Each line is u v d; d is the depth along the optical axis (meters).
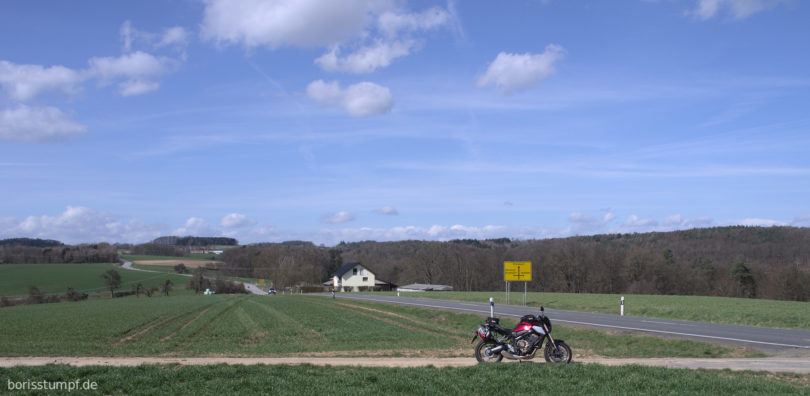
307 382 9.91
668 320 28.73
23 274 98.44
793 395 9.12
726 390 9.48
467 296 58.19
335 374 10.85
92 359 15.17
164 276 115.44
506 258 106.94
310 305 50.25
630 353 18.28
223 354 17.97
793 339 19.58
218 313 40.09
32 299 72.94
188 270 126.62
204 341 23.14
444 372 10.91
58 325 29.16
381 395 9.05
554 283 95.50
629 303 39.75
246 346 20.86
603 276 90.56
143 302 57.72
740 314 28.56
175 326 29.70
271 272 124.69
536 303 44.31
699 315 29.58
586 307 38.78
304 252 140.38
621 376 10.41
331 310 43.00
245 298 66.69
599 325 25.66
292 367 11.61
